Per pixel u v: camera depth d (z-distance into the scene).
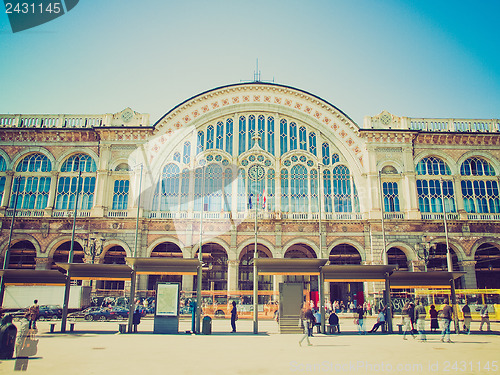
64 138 49.78
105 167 48.69
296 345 21.78
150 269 28.16
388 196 48.75
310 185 49.84
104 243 46.09
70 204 48.47
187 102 51.06
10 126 50.28
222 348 20.47
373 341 23.80
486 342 23.47
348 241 47.31
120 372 14.27
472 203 49.16
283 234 47.50
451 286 29.22
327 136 50.94
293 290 28.50
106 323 35.34
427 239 47.06
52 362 16.05
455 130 50.75
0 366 15.04
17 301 38.75
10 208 47.97
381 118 50.81
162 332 27.39
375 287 45.56
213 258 51.62
